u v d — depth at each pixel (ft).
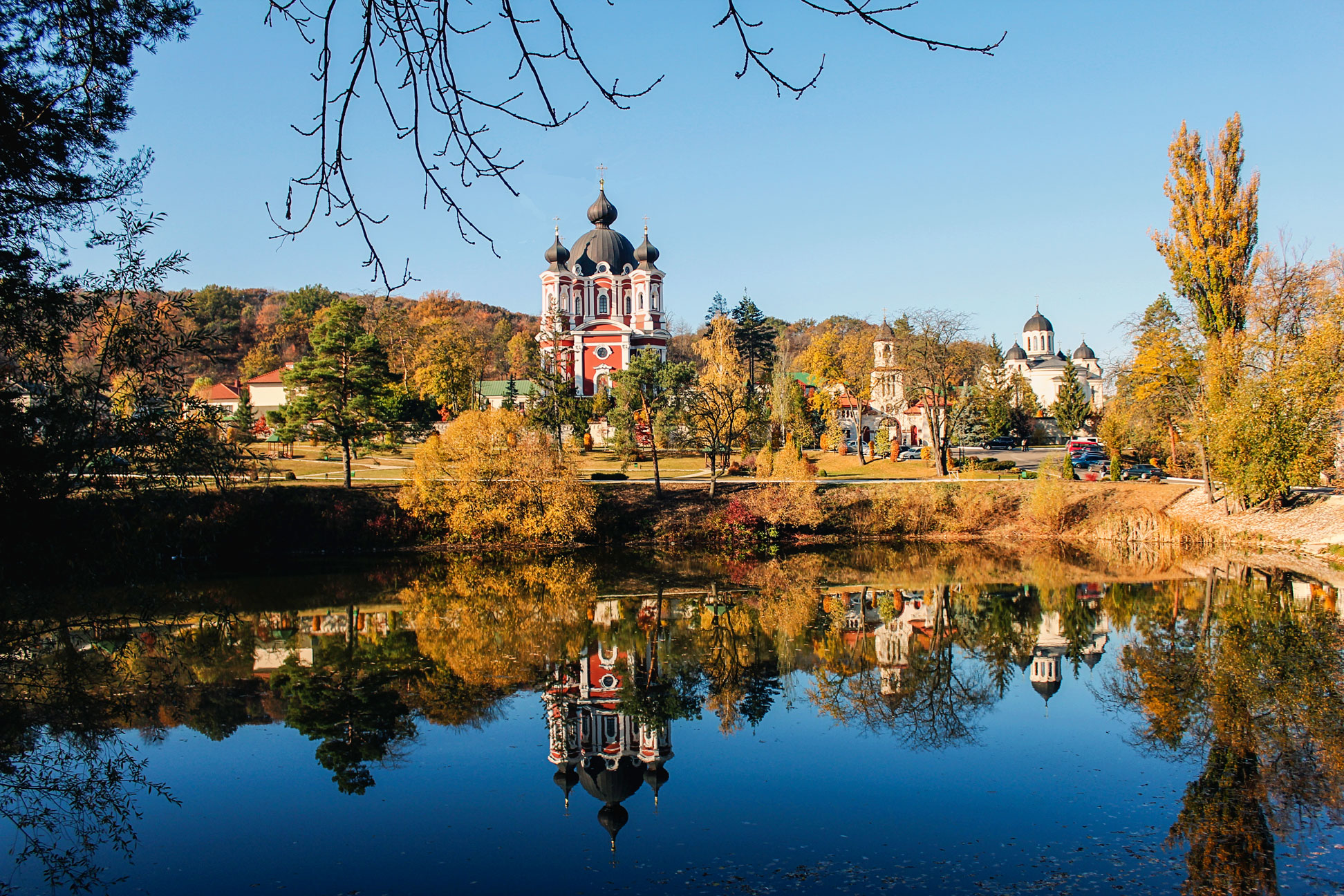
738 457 209.15
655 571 130.93
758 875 38.24
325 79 16.05
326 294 404.98
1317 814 43.24
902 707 64.28
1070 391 284.61
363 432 157.79
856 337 282.36
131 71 35.37
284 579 123.34
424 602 108.27
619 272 281.95
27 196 37.29
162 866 40.55
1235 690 65.67
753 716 63.10
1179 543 142.92
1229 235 138.72
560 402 220.43
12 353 40.86
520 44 15.46
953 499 161.89
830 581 121.60
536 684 72.84
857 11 13.97
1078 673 72.13
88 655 81.82
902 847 40.63
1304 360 125.70
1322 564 119.65
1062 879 37.04
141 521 45.14
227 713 64.95
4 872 39.93
